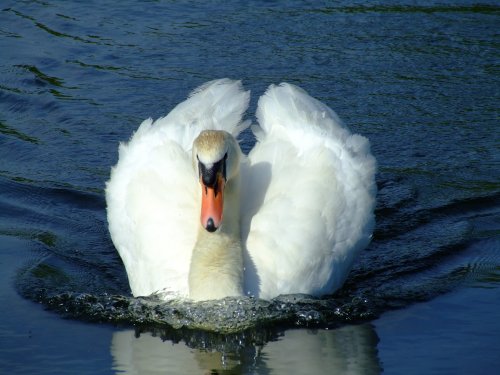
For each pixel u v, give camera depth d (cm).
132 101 1822
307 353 1107
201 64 1953
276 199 1255
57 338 1150
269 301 1205
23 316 1209
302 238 1230
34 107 1814
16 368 1070
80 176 1605
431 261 1365
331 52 2000
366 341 1137
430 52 2005
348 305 1234
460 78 1905
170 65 1953
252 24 2131
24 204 1528
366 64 1952
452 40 2050
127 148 1387
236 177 1205
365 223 1302
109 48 2030
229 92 1392
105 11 2211
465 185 1574
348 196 1290
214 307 1186
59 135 1722
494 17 2161
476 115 1780
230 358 1099
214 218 1130
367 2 2250
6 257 1371
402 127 1736
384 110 1788
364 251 1406
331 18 2162
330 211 1259
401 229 1459
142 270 1256
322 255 1241
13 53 2016
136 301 1228
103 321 1202
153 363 1085
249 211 1264
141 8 2222
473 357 1078
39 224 1477
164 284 1223
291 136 1328
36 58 1994
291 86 1405
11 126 1756
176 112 1395
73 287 1296
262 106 1379
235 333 1169
